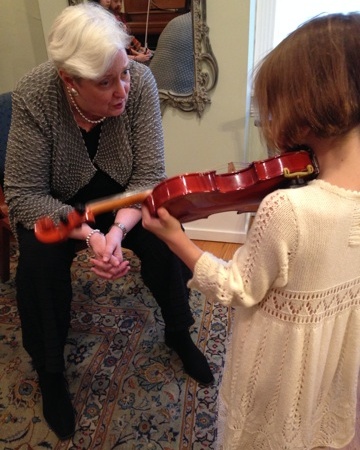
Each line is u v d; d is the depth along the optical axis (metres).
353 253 0.66
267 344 0.75
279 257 0.62
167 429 1.24
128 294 1.76
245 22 1.60
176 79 1.79
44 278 1.14
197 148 1.94
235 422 0.86
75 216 1.01
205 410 1.28
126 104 1.21
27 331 1.19
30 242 1.17
